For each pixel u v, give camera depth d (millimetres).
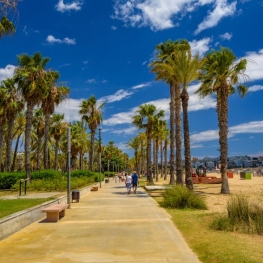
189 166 21797
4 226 8180
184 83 22500
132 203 16438
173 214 11914
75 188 24438
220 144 23422
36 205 12148
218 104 24250
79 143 61719
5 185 27594
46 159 35844
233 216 9492
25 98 29938
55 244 7430
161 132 52781
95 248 7000
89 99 49406
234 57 22828
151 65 29719
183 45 29828
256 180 49281
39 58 30484
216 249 6504
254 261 5555
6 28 12320
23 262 6016
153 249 6828
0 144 35625
